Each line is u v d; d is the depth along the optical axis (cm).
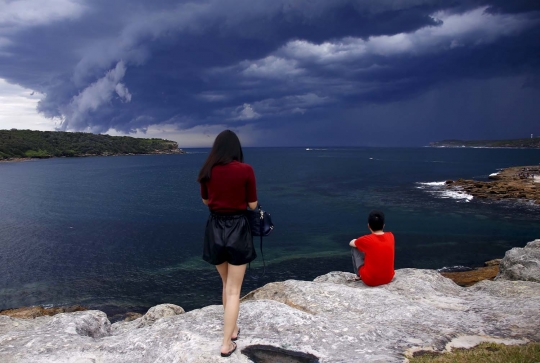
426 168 9894
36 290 1767
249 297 677
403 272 784
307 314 506
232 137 381
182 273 1978
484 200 4181
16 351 440
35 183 7019
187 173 9506
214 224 377
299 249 2381
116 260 2206
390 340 450
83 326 554
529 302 577
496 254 2189
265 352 403
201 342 423
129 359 423
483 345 435
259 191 5394
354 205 4066
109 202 4569
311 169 9931
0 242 2633
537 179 5522
